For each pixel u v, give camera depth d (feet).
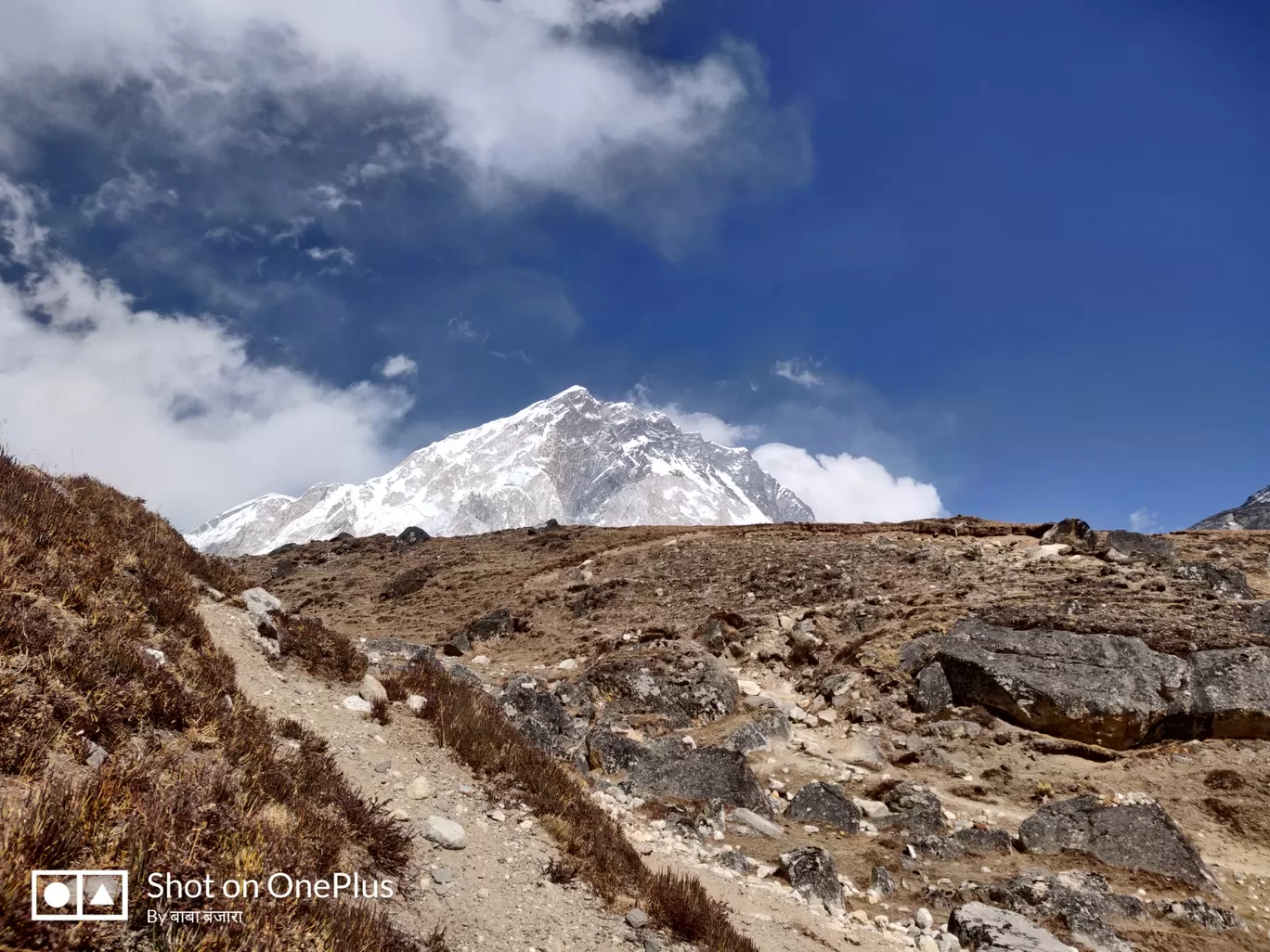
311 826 24.90
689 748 79.25
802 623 127.85
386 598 215.92
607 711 99.71
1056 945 42.09
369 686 44.65
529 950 26.30
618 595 170.91
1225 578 119.55
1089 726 85.56
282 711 37.63
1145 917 50.21
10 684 20.59
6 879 13.60
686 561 185.88
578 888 32.73
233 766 25.30
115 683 24.39
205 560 55.11
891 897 53.01
